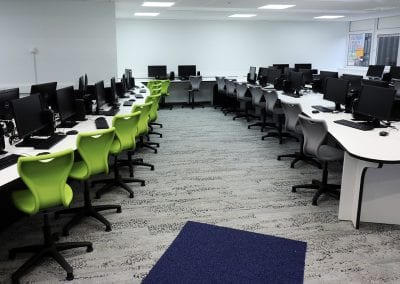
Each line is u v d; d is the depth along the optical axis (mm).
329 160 3594
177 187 4223
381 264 2701
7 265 2701
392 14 10000
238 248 2936
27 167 2309
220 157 5438
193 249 2918
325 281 2502
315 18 11023
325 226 3283
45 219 2658
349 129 3867
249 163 5145
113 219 3420
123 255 2824
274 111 6164
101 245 2963
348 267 2664
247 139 6578
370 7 8227
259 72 9797
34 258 2609
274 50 11711
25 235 3127
